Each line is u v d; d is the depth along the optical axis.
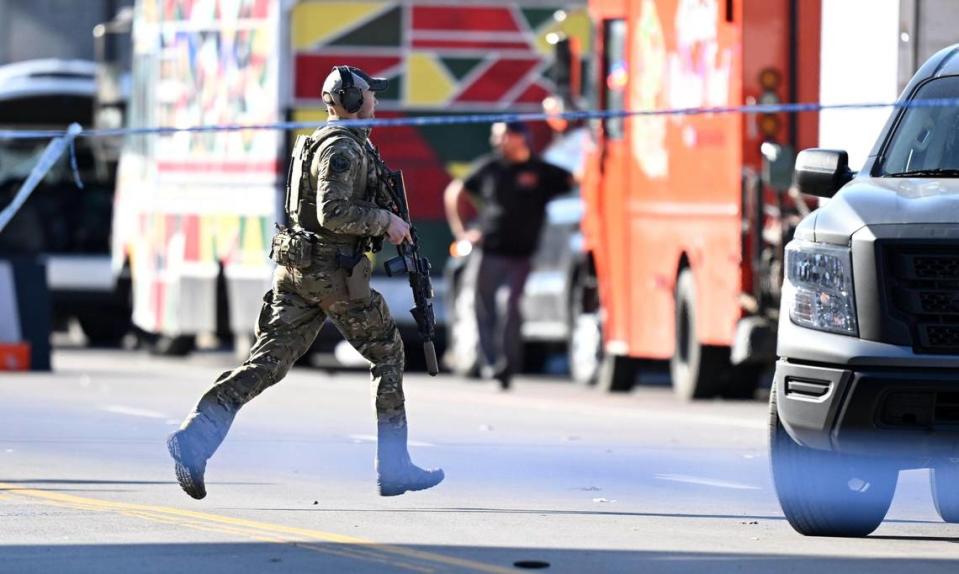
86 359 94.38
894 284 32.97
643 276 70.25
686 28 66.31
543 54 84.69
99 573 29.92
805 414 33.69
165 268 90.31
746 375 68.44
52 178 110.00
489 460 46.94
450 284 83.19
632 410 63.47
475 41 84.44
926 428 32.69
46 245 109.62
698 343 65.94
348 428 55.22
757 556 32.00
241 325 84.12
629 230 71.31
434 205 84.88
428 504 38.53
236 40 84.62
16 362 82.12
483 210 75.69
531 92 84.75
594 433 54.50
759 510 38.19
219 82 85.94
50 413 59.31
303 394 70.06
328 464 45.62
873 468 34.53
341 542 33.19
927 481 43.84
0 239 109.88
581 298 77.25
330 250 36.34
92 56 143.12
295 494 39.94
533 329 82.00
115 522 35.50
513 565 30.81
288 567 30.56
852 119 58.09
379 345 37.09
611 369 73.69
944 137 36.75
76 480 42.09
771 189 62.12
